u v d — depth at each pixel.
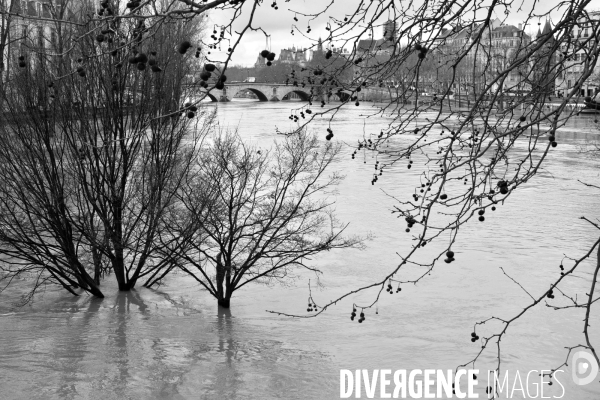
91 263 19.97
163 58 17.36
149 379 14.13
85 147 17.19
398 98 5.49
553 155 46.50
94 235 18.48
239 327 17.31
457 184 35.19
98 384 13.88
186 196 19.61
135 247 20.05
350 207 30.12
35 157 18.39
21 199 18.09
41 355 15.09
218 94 110.75
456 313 18.30
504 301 19.19
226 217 19.91
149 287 20.16
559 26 4.52
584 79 4.59
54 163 17.92
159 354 15.41
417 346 16.20
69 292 19.75
